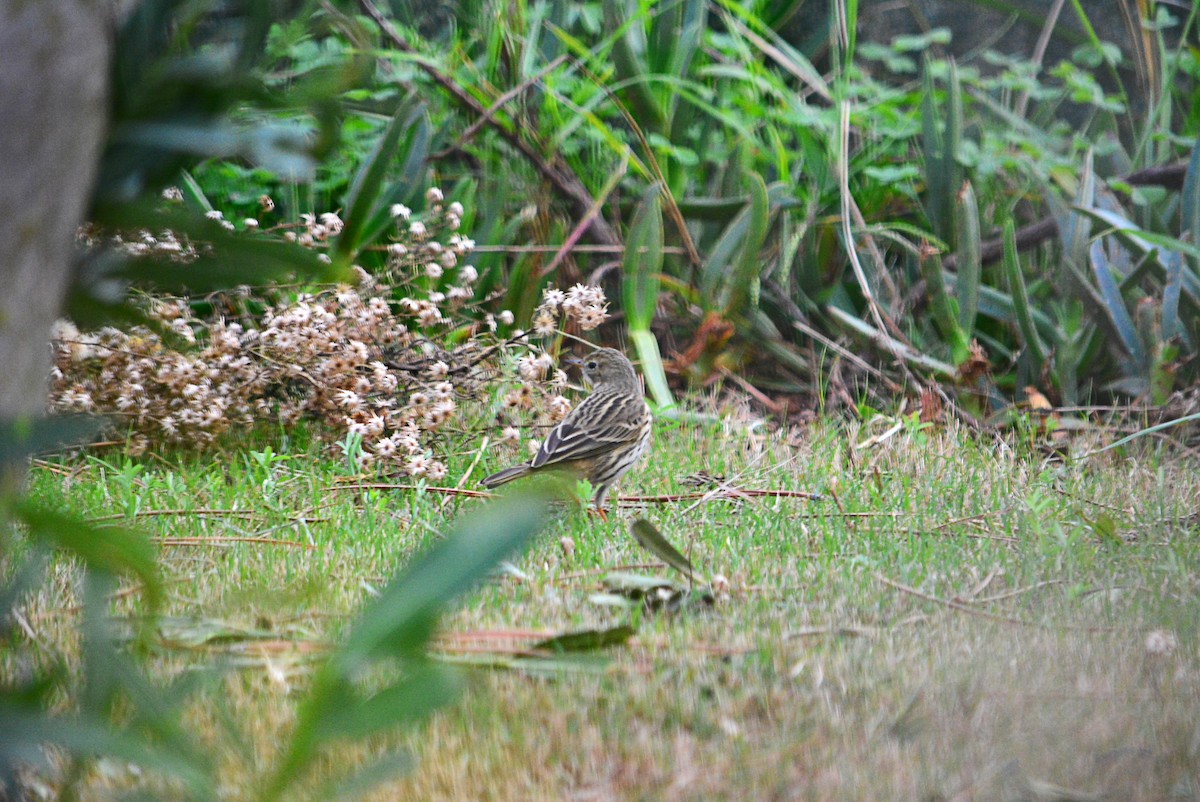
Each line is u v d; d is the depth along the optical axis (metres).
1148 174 16.16
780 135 17.44
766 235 16.19
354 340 11.70
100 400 10.80
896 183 16.69
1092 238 15.72
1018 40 18.64
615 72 16.38
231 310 12.31
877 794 5.08
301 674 6.11
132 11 3.95
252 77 3.97
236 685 5.96
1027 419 13.66
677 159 15.67
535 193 16.03
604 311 12.75
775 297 15.83
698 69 16.64
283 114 5.15
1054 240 16.78
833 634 6.94
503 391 12.48
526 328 14.58
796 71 16.12
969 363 14.18
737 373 15.65
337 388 11.27
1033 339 14.84
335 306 11.80
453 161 16.22
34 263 3.60
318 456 11.23
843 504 10.20
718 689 6.08
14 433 3.46
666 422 13.21
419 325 12.55
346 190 14.88
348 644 3.73
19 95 3.49
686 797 5.07
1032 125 18.08
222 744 5.29
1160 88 17.77
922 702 5.94
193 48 4.26
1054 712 5.86
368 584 7.70
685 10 17.05
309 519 9.40
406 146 13.89
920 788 5.12
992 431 13.43
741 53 16.12
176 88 3.93
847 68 15.86
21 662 5.82
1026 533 9.13
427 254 12.70
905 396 14.33
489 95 15.54
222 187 14.16
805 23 18.39
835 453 11.84
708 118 17.17
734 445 12.37
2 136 3.48
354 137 14.91
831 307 15.49
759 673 6.30
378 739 5.43
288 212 14.02
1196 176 15.02
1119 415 14.15
